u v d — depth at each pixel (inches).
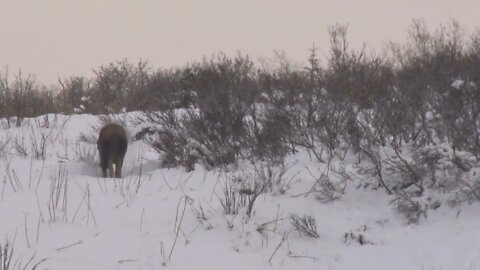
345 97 1036.5
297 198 839.7
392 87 1032.8
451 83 894.4
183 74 1264.8
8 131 1353.3
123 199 863.7
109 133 1071.6
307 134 1019.3
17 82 1718.8
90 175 1085.1
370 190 839.1
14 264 633.6
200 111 1071.0
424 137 904.9
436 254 683.4
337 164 932.6
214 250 715.4
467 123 820.6
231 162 1016.9
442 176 777.6
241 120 1039.0
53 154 1151.6
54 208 813.9
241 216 784.3
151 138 1162.6
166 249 708.7
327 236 751.1
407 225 757.9
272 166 970.7
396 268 673.0
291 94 1063.0
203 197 856.3
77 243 708.0
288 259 706.2
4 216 782.5
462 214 748.6
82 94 1790.1
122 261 674.8
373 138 932.0
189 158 1024.9
